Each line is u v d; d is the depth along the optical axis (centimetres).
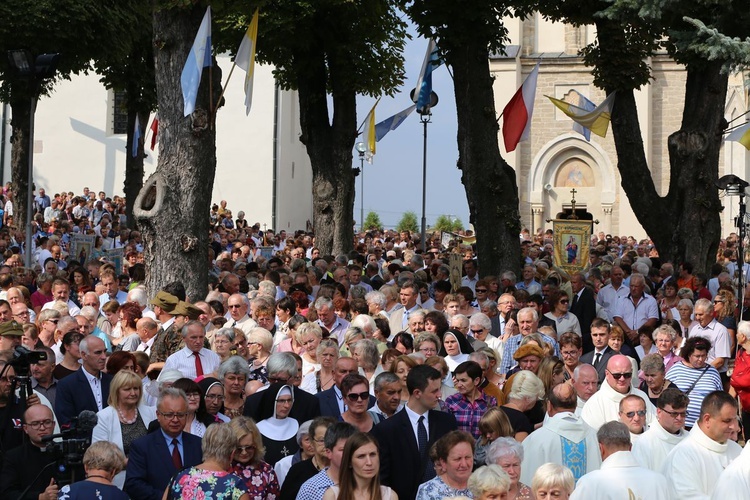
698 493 1146
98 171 6525
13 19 3812
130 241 3891
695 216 3284
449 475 1073
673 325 1962
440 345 1656
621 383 1355
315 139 3744
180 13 2353
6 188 5388
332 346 1511
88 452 1068
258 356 1633
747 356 1738
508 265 3059
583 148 6888
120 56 4153
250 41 2605
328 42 3672
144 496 1170
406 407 1230
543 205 6969
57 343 1745
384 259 4106
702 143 3269
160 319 1845
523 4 3144
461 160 3092
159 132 2403
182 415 1191
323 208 3719
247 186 6444
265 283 2178
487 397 1424
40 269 2811
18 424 1284
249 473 1138
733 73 2491
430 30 3044
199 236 2375
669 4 2548
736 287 2669
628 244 5178
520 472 1111
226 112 6456
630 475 1074
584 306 2383
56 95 6525
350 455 1016
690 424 1540
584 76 6838
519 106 3259
